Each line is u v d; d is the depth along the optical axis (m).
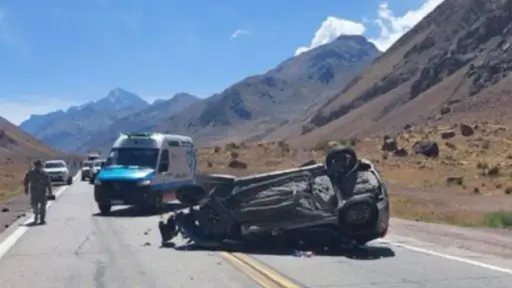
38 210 22.81
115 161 26.42
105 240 17.53
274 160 80.00
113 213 25.64
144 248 15.95
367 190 15.09
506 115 125.50
